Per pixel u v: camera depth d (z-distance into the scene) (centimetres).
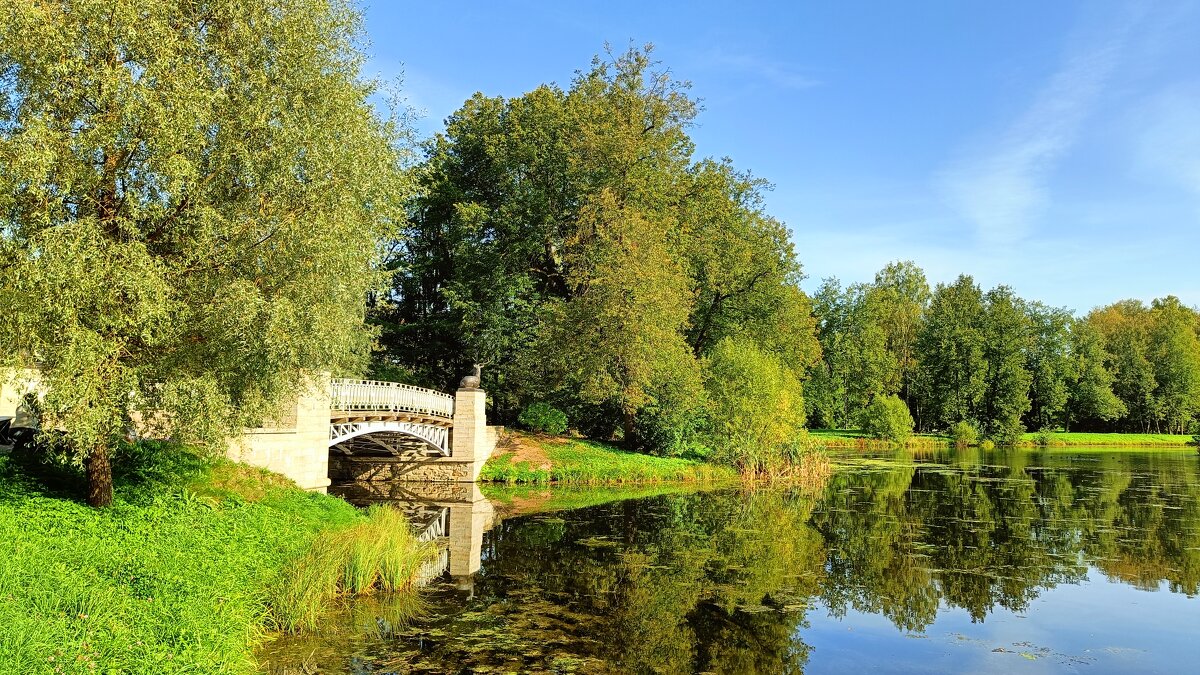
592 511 2334
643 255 3061
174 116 1044
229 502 1459
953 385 6794
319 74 1241
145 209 1069
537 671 921
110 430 1120
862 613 1243
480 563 1539
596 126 3259
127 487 1350
